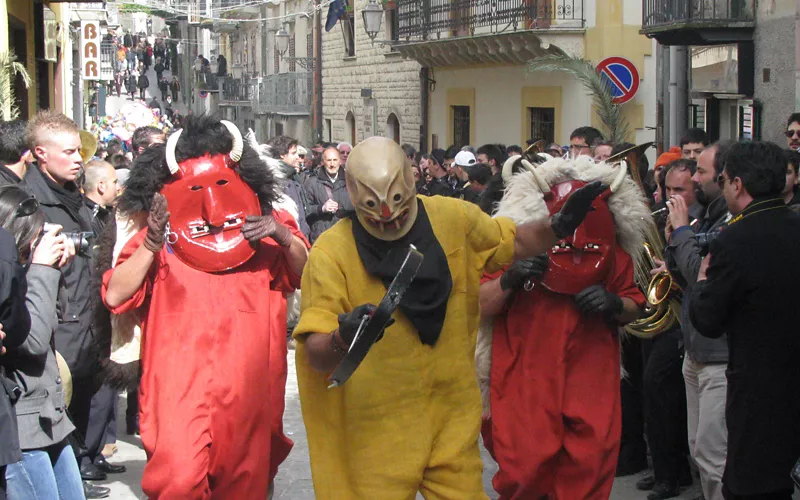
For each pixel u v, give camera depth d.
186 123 5.44
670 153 9.23
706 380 5.84
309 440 4.52
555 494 5.66
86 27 28.17
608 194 5.57
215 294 5.34
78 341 6.62
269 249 5.55
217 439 5.23
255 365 5.33
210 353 5.27
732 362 4.90
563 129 19.11
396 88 27.78
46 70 19.97
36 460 4.91
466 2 21.83
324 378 4.46
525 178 5.55
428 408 4.45
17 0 16.75
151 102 49.88
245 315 5.37
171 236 5.33
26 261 4.87
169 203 5.32
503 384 5.70
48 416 4.95
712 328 4.90
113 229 5.64
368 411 4.36
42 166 6.56
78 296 6.61
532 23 19.05
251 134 5.72
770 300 4.76
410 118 26.89
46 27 18.50
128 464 7.70
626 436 7.44
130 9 51.56
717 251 4.89
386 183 4.19
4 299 4.47
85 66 28.30
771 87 12.29
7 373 4.84
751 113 12.72
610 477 5.62
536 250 4.66
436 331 4.40
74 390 6.79
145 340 5.40
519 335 5.66
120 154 11.66
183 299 5.32
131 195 5.50
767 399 4.75
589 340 5.66
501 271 5.55
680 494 6.95
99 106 42.47
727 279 4.82
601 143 8.71
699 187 6.64
